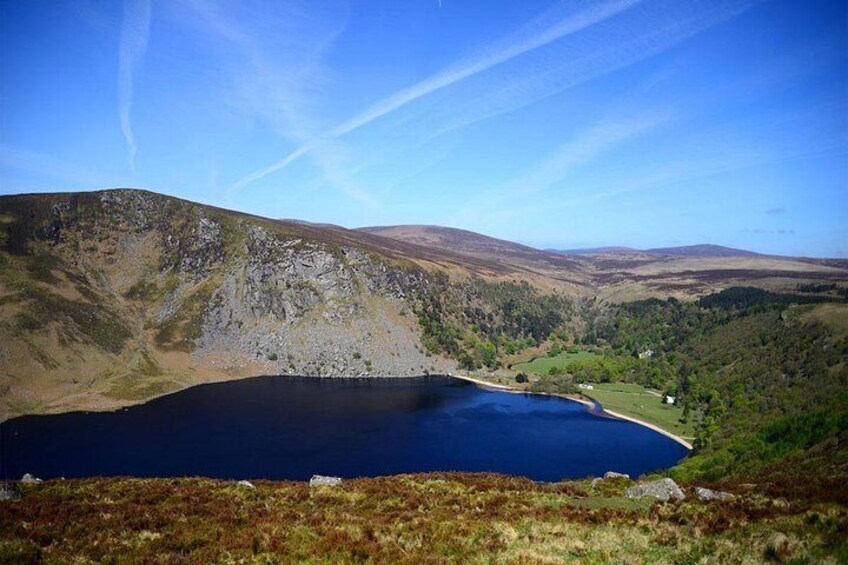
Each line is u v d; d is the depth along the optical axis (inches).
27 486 1248.8
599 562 762.2
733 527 871.1
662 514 1023.0
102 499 1135.0
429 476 1512.1
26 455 3836.1
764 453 2844.5
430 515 1043.3
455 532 912.9
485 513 1066.7
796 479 1331.2
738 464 2906.0
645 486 1311.5
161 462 3725.4
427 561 772.6
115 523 932.6
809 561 663.1
